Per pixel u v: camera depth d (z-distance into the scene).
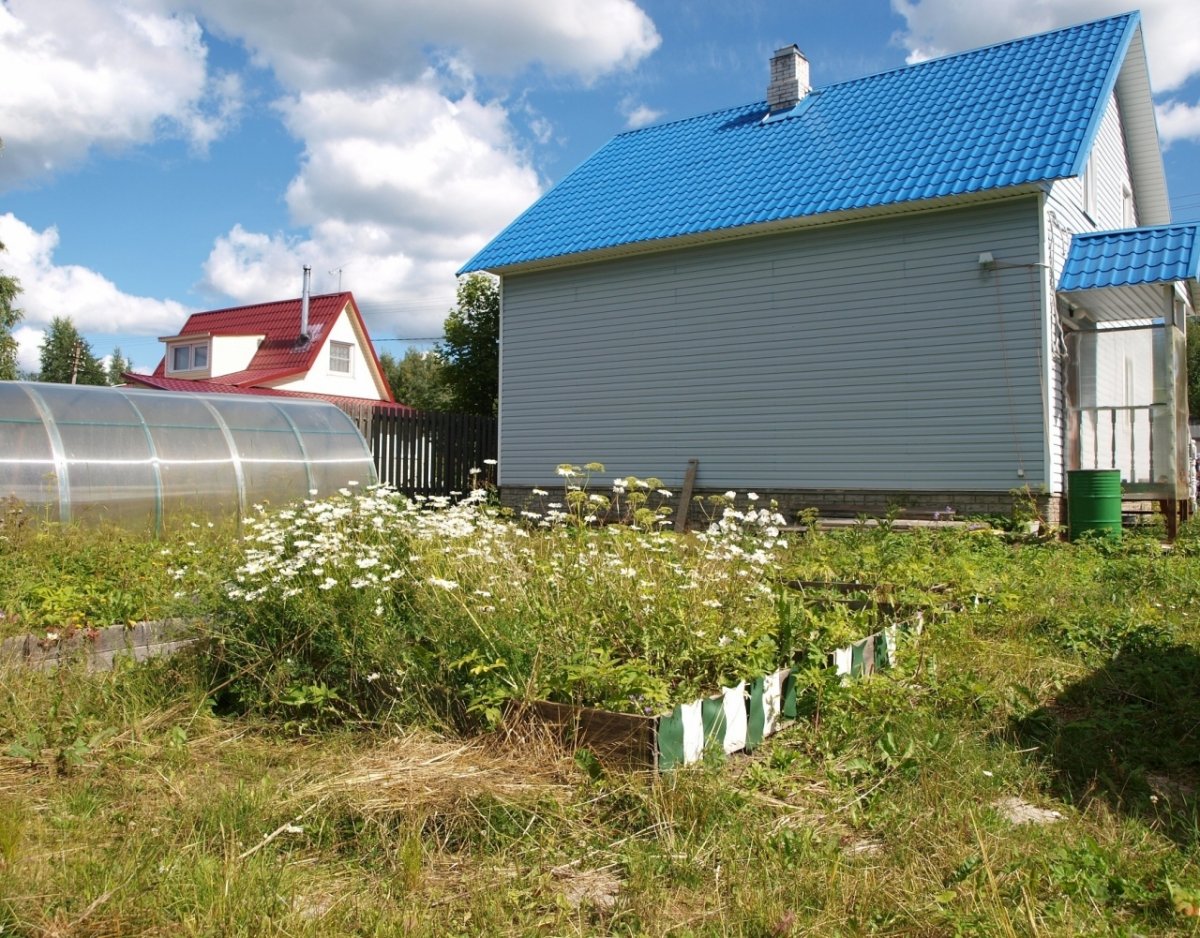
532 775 3.72
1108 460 14.87
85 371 64.75
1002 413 12.88
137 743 4.22
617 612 4.83
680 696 4.25
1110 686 5.16
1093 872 3.04
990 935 2.64
